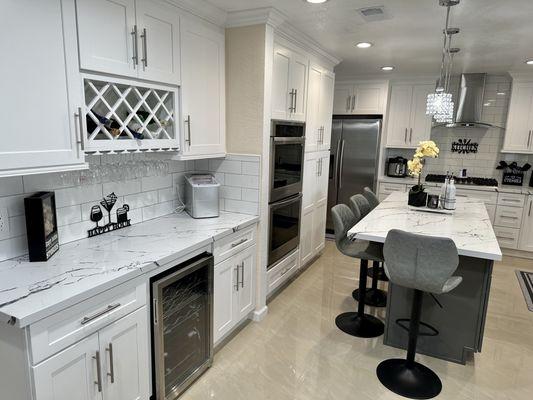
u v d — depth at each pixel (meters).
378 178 5.42
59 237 2.03
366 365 2.51
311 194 3.92
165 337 2.04
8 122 1.44
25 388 1.38
